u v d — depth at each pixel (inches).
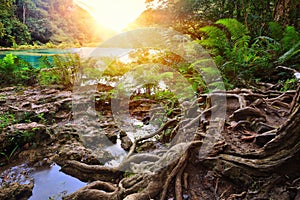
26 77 232.7
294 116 59.4
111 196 72.5
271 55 173.3
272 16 245.8
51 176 91.4
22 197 79.7
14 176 90.9
